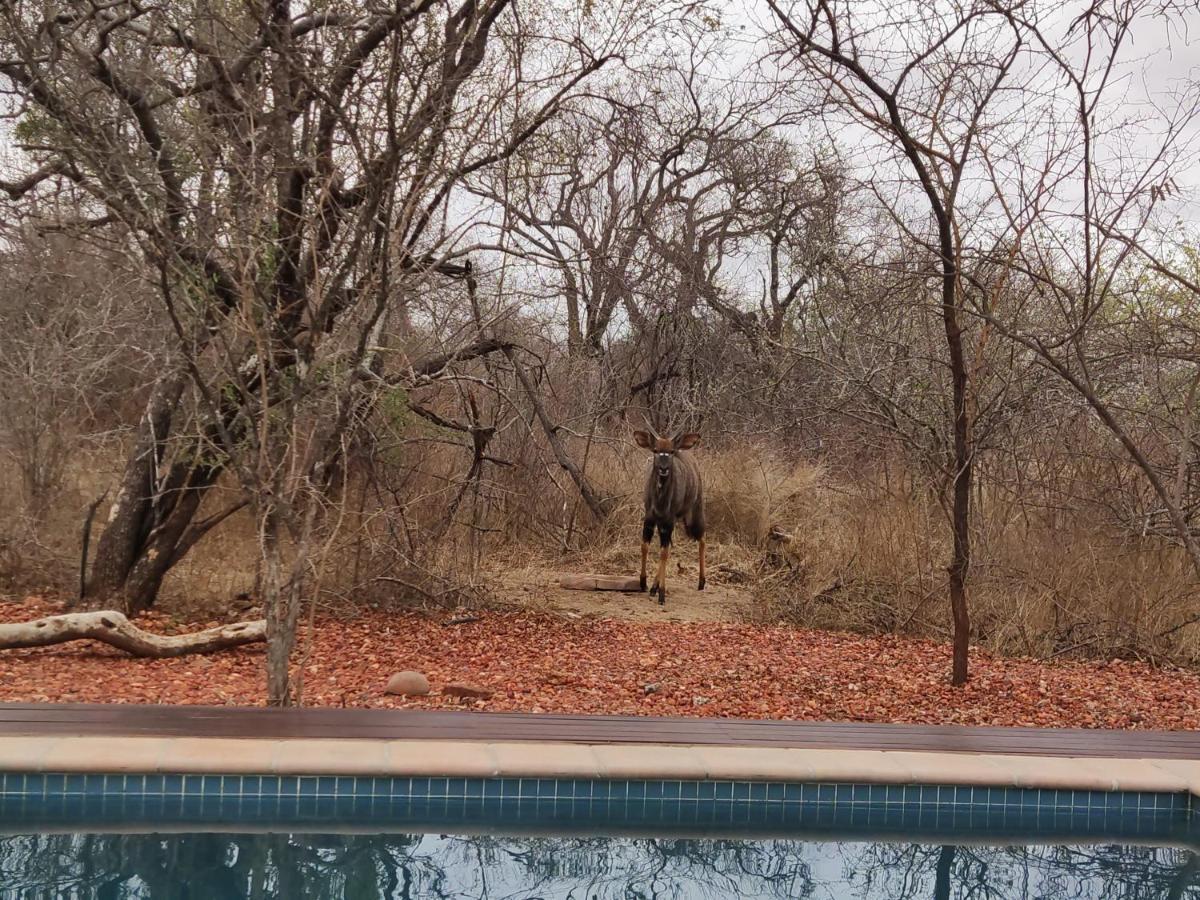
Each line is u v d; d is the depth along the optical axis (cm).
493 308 928
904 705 709
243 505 861
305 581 891
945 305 645
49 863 441
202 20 685
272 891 427
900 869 485
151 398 847
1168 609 922
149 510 851
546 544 1216
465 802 495
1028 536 984
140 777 476
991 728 614
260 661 745
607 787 505
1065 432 978
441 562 995
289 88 669
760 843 502
